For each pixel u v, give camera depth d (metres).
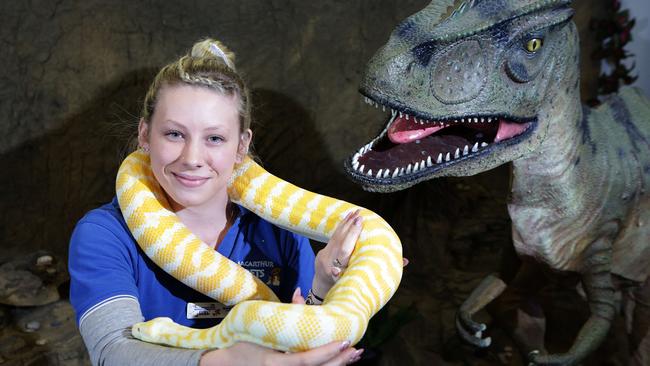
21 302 3.03
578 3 4.18
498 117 2.03
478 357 3.02
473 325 2.52
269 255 1.41
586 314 3.09
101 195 3.50
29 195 3.46
